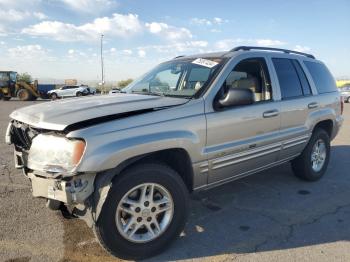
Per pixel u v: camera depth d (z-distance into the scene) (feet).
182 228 11.80
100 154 9.81
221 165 13.10
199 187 12.75
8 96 114.52
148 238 11.18
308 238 12.63
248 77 14.61
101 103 11.56
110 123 10.32
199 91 12.76
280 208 15.37
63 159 9.87
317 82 18.80
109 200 10.32
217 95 12.89
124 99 12.22
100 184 10.14
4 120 48.44
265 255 11.46
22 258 11.04
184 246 12.03
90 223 10.39
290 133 16.30
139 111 11.07
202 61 14.53
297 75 17.42
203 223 13.82
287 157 16.78
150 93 14.03
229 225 13.66
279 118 15.52
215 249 11.84
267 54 15.94
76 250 11.57
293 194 17.08
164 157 12.19
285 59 16.99
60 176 9.84
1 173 19.75
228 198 16.48
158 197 11.42
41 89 130.52
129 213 10.84
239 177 14.37
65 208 11.98
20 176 19.21
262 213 14.82
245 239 12.55
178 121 11.60
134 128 10.61
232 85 13.74
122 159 10.19
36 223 13.44
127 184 10.53
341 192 17.46
